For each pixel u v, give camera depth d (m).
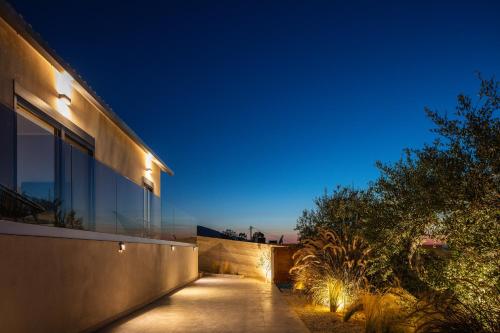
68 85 10.48
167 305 11.94
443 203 5.87
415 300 7.19
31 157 7.54
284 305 11.66
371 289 10.14
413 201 6.86
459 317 5.59
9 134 6.70
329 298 10.38
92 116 12.05
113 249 9.71
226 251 23.83
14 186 6.71
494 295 5.40
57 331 6.89
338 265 10.82
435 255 7.25
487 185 5.29
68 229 7.61
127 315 10.28
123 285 10.29
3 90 7.83
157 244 13.69
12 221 6.14
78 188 8.91
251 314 10.17
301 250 12.17
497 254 5.37
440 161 5.79
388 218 7.47
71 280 7.47
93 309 8.42
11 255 5.67
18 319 5.77
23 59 8.52
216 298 13.42
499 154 5.26
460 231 5.80
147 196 13.79
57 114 9.73
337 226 13.96
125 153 15.05
